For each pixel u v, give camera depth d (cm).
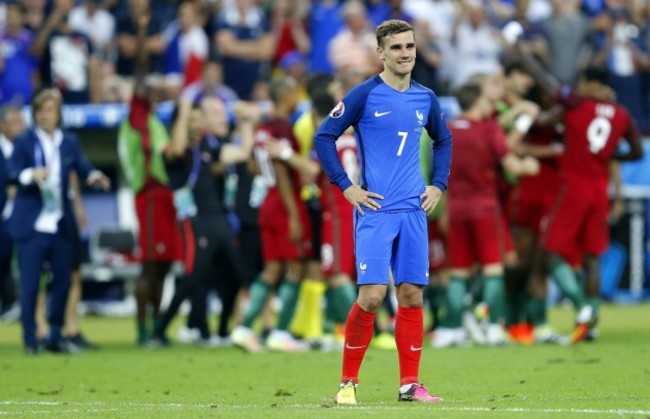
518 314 4825
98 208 6888
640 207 7012
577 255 4662
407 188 2697
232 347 4778
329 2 7394
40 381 3488
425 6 7325
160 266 4872
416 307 2755
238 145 5344
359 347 2748
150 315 5306
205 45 7119
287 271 4584
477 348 4431
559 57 6981
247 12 7269
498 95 4838
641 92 7488
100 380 3503
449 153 2772
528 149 4791
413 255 2705
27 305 4397
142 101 4869
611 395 2886
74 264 4725
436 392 3016
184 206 4728
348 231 4359
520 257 4806
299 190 4516
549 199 4788
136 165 4828
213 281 5247
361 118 2714
